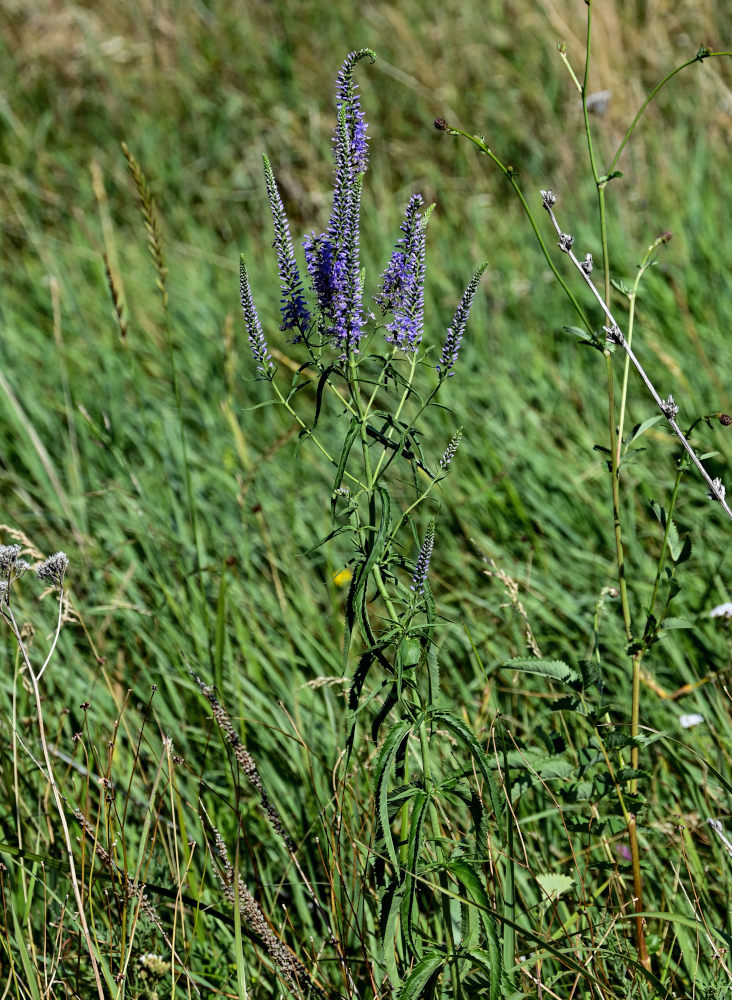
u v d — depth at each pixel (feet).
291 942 8.26
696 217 18.24
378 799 5.90
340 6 27.58
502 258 18.65
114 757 9.50
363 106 24.77
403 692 6.23
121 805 9.17
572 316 16.76
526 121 23.57
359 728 9.40
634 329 15.69
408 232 6.36
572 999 7.15
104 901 8.23
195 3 28.30
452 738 8.48
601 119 21.33
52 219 22.66
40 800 8.84
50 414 15.71
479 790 7.20
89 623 11.60
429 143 23.97
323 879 8.55
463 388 15.25
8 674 11.10
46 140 25.68
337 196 6.13
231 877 7.50
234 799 9.26
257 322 6.57
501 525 12.90
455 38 26.17
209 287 18.88
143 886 7.34
